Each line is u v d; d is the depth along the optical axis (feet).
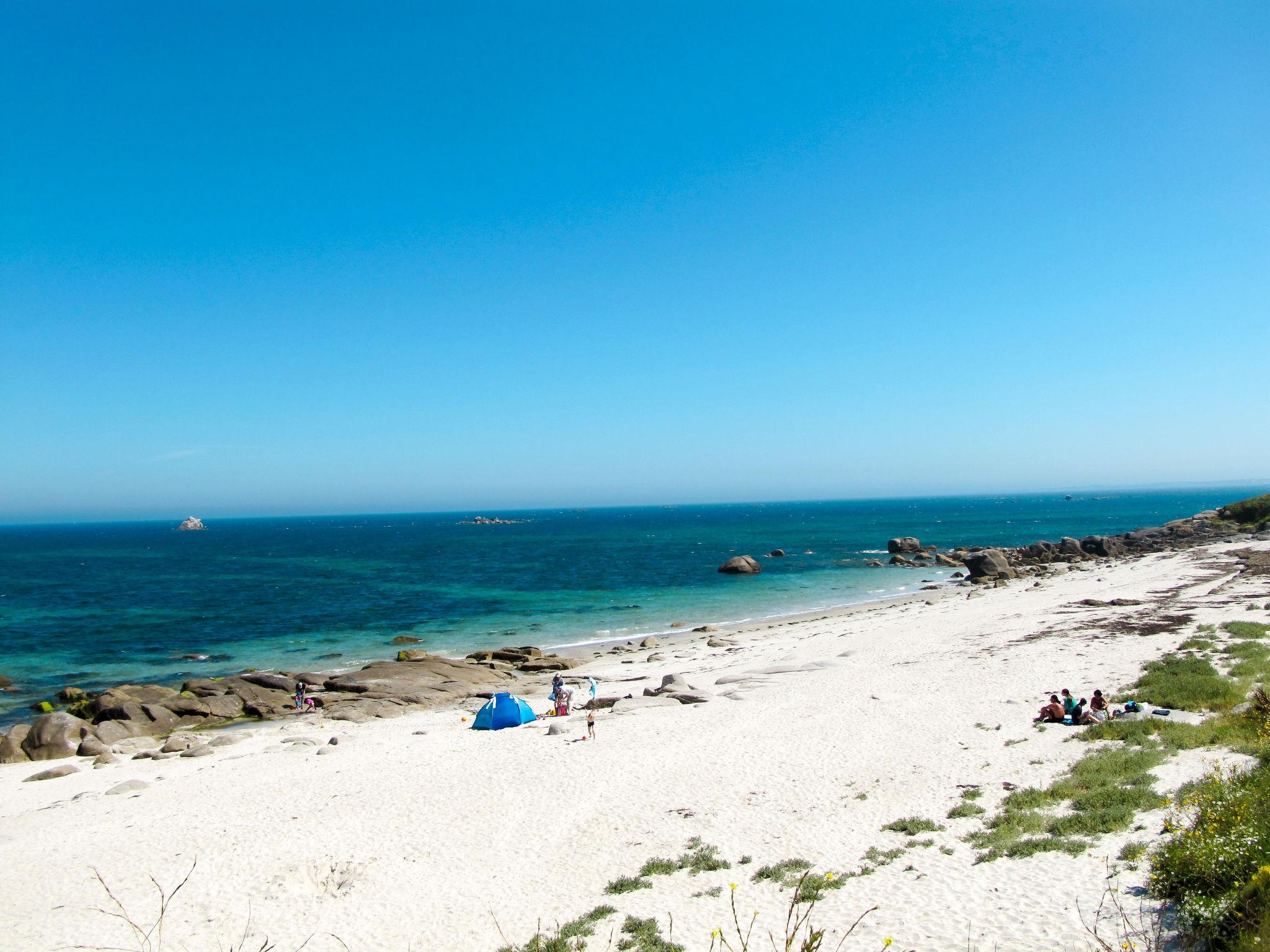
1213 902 32.14
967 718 80.07
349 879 54.80
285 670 152.35
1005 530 563.89
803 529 636.89
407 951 44.47
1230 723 63.98
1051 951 34.42
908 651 123.54
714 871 51.08
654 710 99.14
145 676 148.46
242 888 54.03
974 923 38.86
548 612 216.54
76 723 103.35
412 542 576.20
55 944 47.29
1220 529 309.42
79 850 63.16
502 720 100.17
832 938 39.68
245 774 84.53
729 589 258.78
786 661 127.24
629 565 349.00
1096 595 168.14
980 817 54.24
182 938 47.50
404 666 141.49
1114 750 62.85
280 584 289.94
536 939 40.78
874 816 57.57
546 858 56.39
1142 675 87.35
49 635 188.85
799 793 64.13
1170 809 48.01
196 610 226.38
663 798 65.98
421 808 67.92
